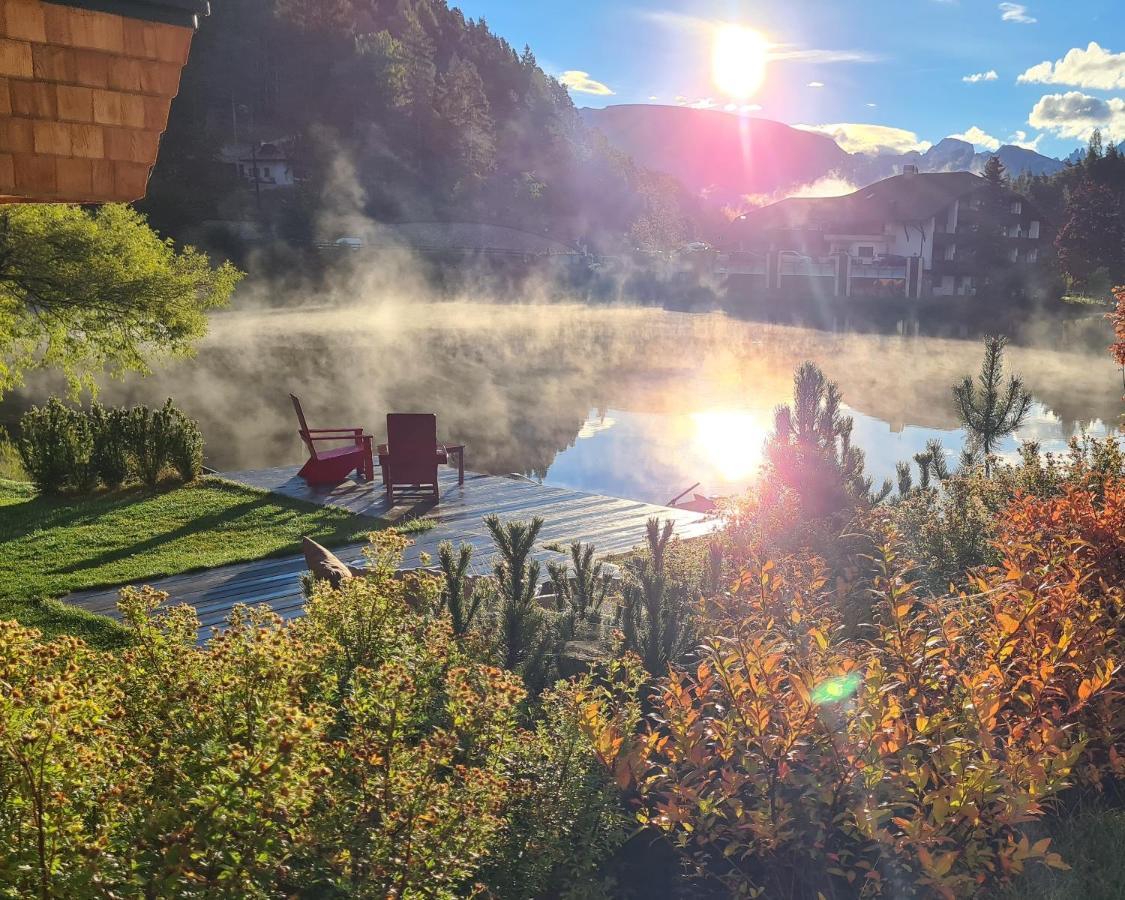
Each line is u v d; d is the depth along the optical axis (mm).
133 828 2188
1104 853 2992
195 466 14180
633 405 27469
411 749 2766
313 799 2410
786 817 2914
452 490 13625
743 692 2971
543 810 3078
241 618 2836
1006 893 2760
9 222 18625
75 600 8414
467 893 2959
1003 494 6559
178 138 68688
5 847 1965
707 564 5113
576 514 12094
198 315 20984
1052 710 3072
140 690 2566
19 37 3330
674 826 3281
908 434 22734
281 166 104375
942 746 2654
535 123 148875
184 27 3613
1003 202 73062
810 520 5770
